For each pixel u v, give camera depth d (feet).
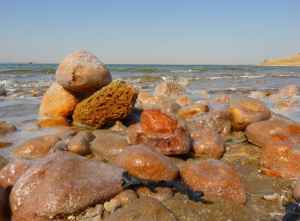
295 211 1.81
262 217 1.75
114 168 1.95
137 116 3.77
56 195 1.67
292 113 4.88
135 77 12.66
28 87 8.22
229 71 21.88
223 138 3.14
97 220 1.64
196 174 2.02
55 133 3.25
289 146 2.45
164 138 2.56
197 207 1.78
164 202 1.80
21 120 4.06
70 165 1.83
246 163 2.64
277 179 2.29
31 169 1.84
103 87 3.63
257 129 3.06
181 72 18.48
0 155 2.40
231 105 3.73
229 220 1.69
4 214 1.71
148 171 1.98
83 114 3.52
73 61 3.76
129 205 1.64
